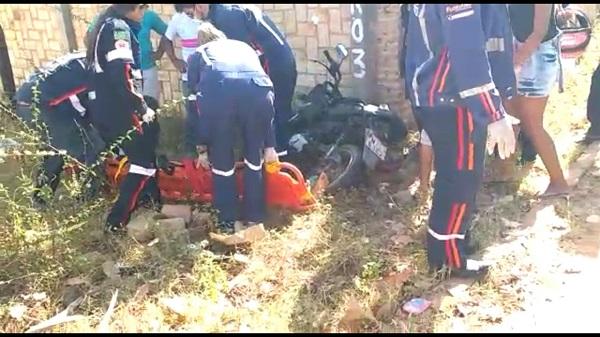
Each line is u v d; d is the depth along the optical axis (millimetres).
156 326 3773
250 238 4539
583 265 4102
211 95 4484
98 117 4676
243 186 4852
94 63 4547
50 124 5039
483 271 4012
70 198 4949
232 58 4582
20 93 5105
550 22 4730
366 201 5145
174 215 4980
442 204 3857
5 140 5590
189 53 6188
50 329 3822
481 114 3484
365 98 6527
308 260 4344
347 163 5406
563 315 3643
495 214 4762
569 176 5312
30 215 4629
